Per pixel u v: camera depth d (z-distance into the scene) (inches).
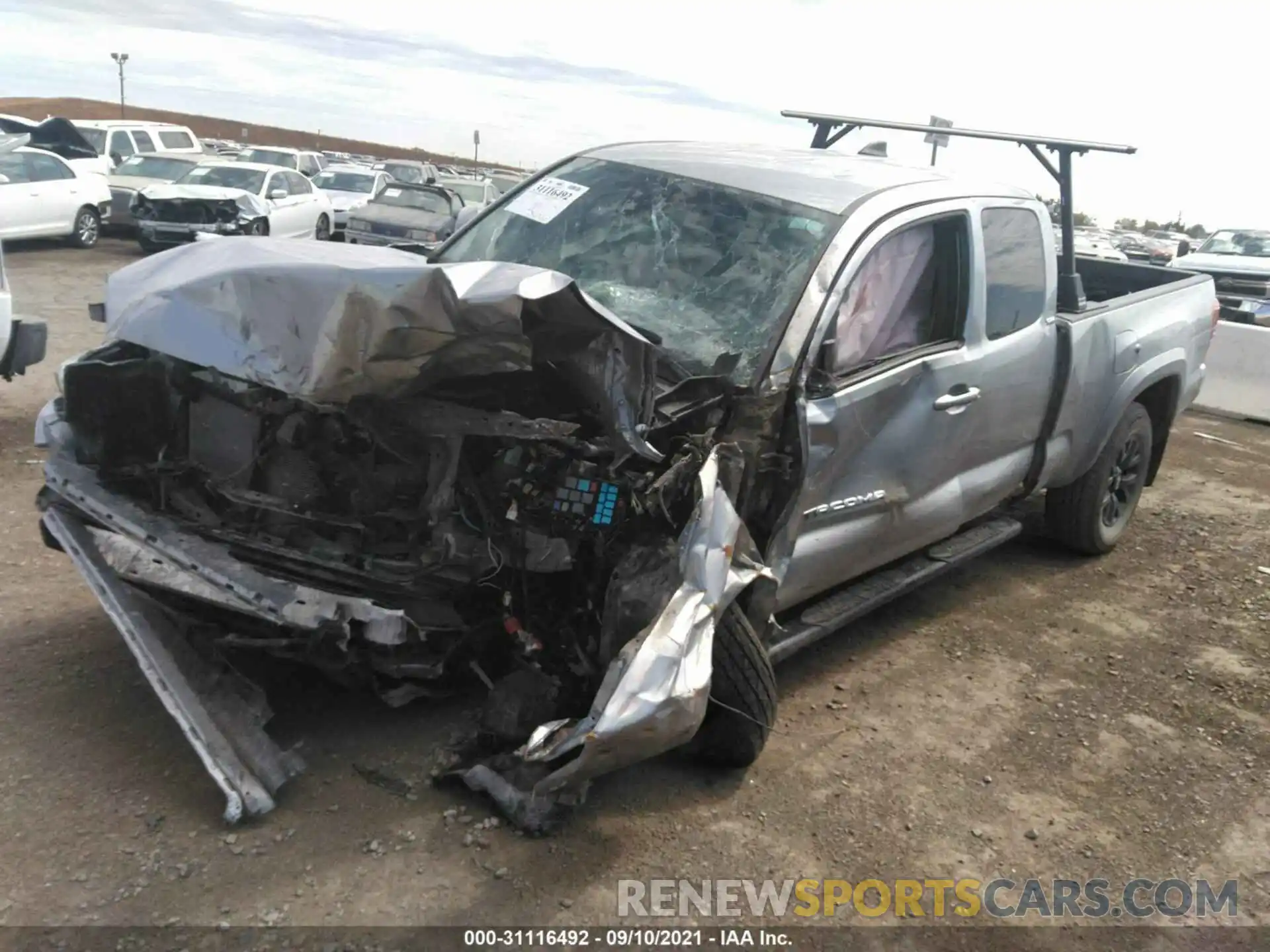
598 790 139.3
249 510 139.9
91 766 132.7
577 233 174.6
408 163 999.6
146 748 137.6
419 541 133.2
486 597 137.8
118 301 145.9
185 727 126.5
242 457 140.9
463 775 132.2
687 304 155.2
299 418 135.6
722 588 124.6
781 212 163.3
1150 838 145.5
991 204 186.7
